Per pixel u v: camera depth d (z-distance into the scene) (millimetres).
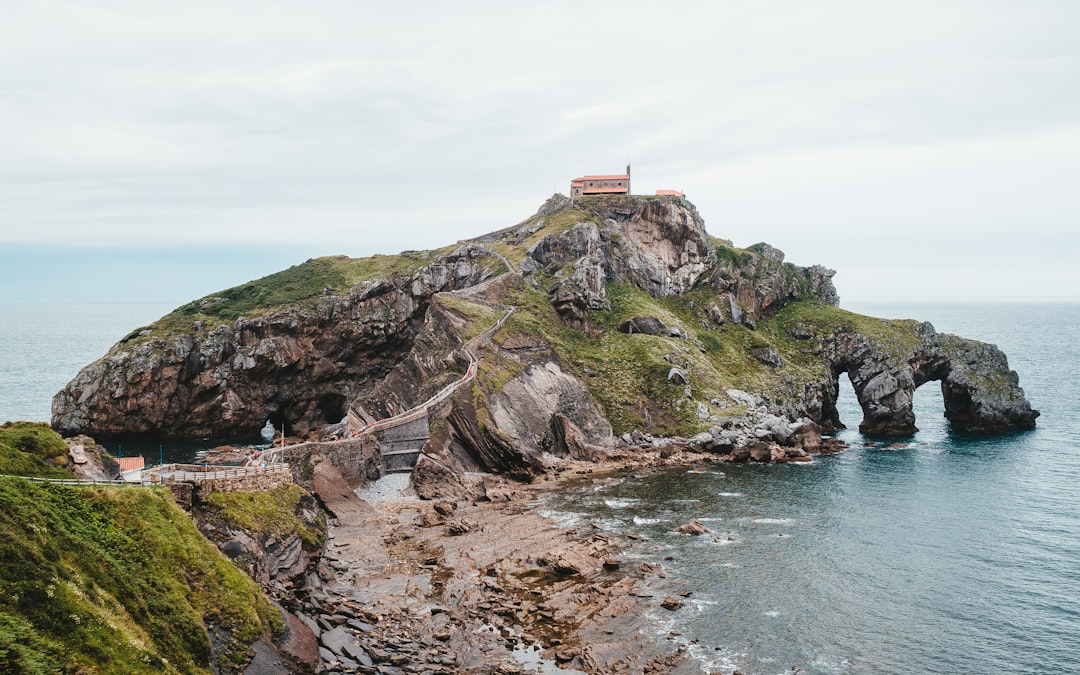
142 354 135750
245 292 161750
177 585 42156
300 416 150000
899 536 80312
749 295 176875
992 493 98125
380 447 104938
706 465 116062
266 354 142000
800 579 67750
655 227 181875
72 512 40500
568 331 148625
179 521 47281
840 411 190500
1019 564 72000
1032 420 150500
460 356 123375
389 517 87688
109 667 31406
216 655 41312
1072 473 109125
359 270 168375
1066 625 59125
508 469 108188
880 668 52219
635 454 119625
